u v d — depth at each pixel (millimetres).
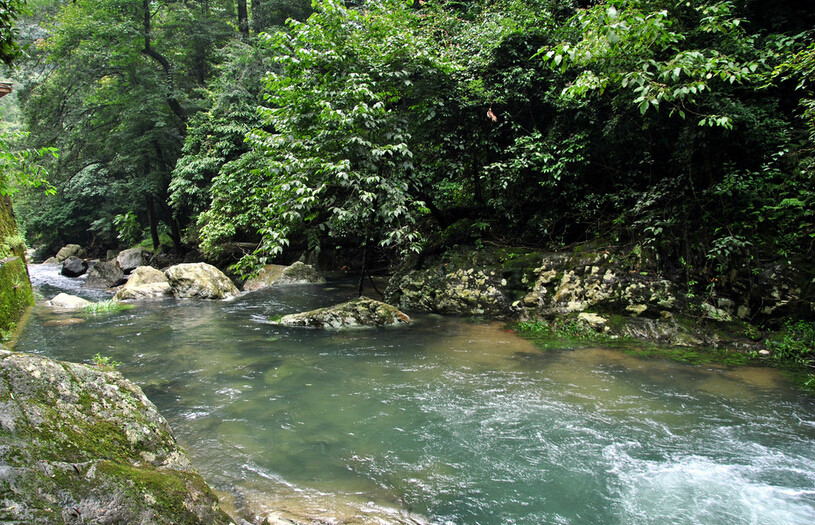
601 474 3160
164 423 2482
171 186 15586
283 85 7914
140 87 17094
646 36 5016
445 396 4547
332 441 3625
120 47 16500
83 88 18344
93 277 16109
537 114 9234
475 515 2699
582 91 5461
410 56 7883
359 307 7832
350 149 7340
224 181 13703
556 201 8812
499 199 9234
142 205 23094
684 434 3734
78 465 1837
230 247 16172
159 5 18031
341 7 7547
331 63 7551
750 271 6547
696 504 2822
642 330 6680
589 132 8070
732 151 7156
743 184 6578
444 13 10047
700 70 5082
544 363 5562
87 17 15938
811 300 6027
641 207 7680
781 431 3787
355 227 9352
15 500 1595
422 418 4047
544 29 8688
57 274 20625
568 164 8281
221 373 5266
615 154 8227
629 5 5086
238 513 2662
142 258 19688
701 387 4758
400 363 5613
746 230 6770
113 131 18562
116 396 2373
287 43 8023
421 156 9461
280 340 6773
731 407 4258
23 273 9789
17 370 2055
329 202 8023
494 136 8953
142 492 1892
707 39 6691
